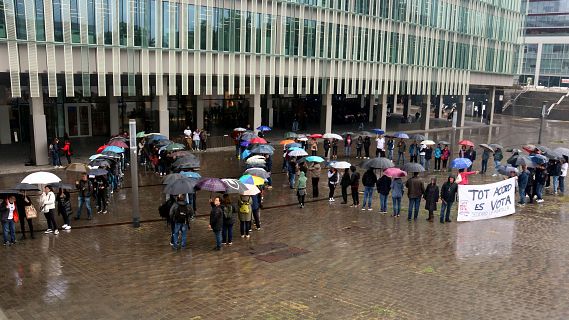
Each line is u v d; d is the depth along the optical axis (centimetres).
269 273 1286
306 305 1088
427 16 5559
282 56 4162
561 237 1683
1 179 2511
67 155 2905
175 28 3425
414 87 5603
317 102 6181
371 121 6519
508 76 7162
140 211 1917
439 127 6306
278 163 3194
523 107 8731
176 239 1470
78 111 4053
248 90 4322
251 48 3919
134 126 1655
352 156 3588
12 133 3716
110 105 4138
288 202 2131
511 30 7038
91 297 1114
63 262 1346
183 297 1122
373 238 1627
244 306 1078
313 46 4409
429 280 1254
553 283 1252
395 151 3916
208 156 3441
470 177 2855
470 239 1638
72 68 2956
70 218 1805
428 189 1872
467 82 6406
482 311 1072
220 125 5112
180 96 4650
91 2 2991
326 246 1530
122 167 2686
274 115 5706
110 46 3106
